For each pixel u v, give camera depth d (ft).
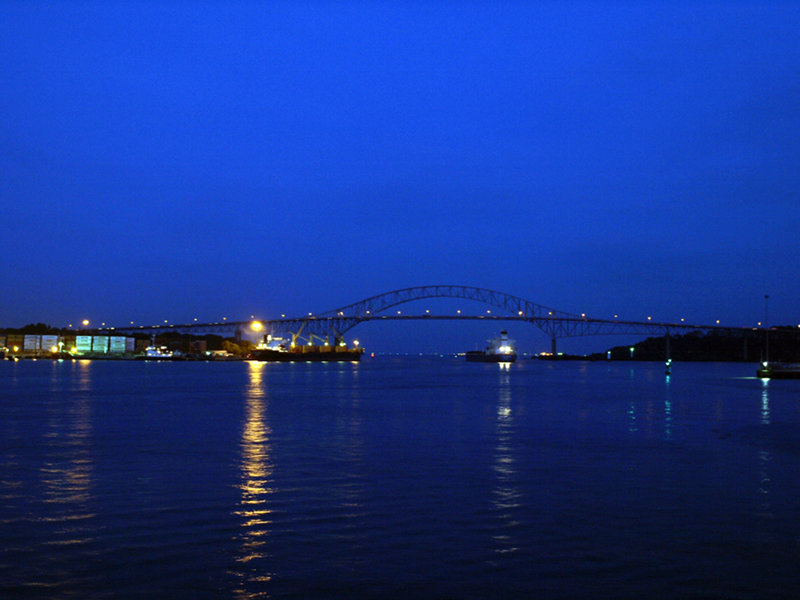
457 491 61.46
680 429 112.06
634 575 40.04
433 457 80.69
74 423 117.29
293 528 49.39
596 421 125.49
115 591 37.47
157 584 38.50
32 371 432.66
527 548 44.83
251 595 36.99
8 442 92.43
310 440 95.81
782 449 88.53
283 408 151.74
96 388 233.76
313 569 40.91
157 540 46.44
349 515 52.90
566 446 90.63
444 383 295.89
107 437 98.17
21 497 58.59
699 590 37.83
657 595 37.17
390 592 37.42
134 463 75.56
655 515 53.01
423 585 38.42
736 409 155.43
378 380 327.06
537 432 106.73
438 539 46.80
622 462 77.36
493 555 43.45
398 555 43.47
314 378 350.23
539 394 214.28
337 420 124.57
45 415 132.16
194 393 208.54
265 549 44.62
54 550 44.27
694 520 51.57
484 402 175.01
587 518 52.13
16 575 39.75
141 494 59.88
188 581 38.96
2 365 589.32
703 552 44.11
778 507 55.67
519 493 60.64
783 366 416.46
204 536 47.37
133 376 358.84
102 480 65.87
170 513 53.42
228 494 59.98
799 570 40.93
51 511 53.88
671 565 41.68
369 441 95.09
